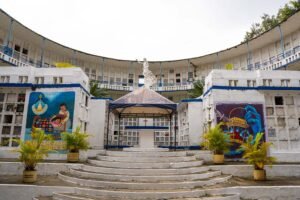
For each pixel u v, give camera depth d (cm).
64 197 807
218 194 855
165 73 3928
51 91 1573
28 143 1009
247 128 1502
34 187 872
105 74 3753
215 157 1286
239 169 1167
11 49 2545
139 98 1524
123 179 948
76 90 1559
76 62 3500
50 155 1439
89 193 830
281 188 890
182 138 2166
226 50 3114
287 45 2686
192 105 1944
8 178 1052
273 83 1631
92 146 1830
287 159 1450
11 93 1611
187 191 822
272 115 1577
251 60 3130
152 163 1102
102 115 1894
